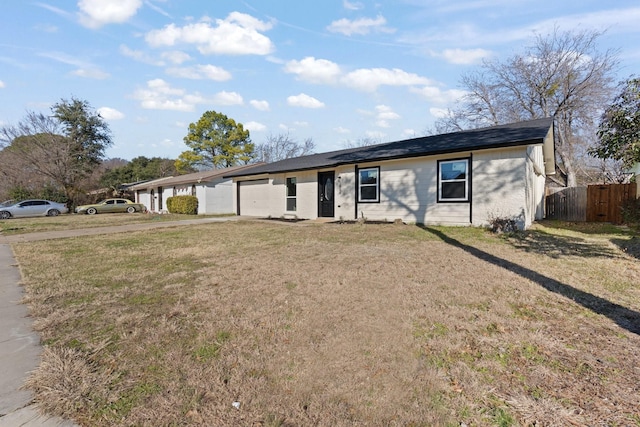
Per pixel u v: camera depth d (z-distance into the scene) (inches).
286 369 94.8
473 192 398.3
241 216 749.3
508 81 977.5
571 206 558.9
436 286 170.2
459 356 102.1
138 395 83.3
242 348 107.5
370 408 78.0
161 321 130.0
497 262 222.5
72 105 1273.4
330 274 194.4
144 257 263.0
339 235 360.5
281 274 197.5
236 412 76.8
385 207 485.7
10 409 78.1
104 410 77.7
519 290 163.9
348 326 123.1
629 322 127.3
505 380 89.5
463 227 395.9
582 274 193.2
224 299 154.5
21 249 320.2
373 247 281.6
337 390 84.8
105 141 1366.9
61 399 80.8
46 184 1195.3
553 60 887.1
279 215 669.3
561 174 919.0
